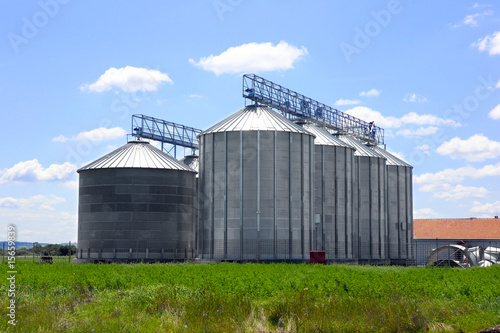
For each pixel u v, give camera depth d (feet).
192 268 139.03
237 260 204.13
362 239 270.67
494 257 223.92
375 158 281.74
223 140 213.66
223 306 74.95
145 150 221.87
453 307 75.10
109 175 211.82
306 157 219.00
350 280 100.89
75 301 83.71
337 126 296.30
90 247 211.00
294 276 110.52
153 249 209.36
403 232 302.04
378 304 73.46
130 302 81.82
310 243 216.54
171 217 213.66
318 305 74.18
